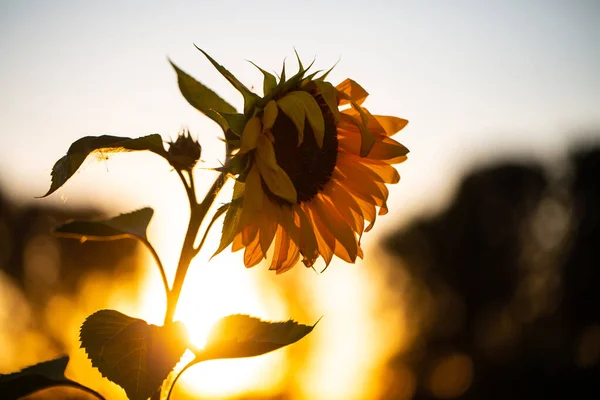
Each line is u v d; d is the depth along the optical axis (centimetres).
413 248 3152
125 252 1536
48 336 1517
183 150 255
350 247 305
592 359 2856
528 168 3072
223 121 264
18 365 1499
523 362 2919
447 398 3069
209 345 235
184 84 279
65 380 243
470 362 3125
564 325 2920
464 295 3153
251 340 235
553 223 3075
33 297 1499
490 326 3167
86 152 239
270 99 258
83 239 256
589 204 2897
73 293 1509
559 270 2967
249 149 240
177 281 246
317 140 248
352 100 272
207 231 244
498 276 3123
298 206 284
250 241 253
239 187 253
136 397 216
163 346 225
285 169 299
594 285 2877
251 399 1476
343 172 311
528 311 3098
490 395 2962
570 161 2972
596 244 2880
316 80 263
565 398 2831
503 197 3105
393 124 312
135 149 250
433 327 3173
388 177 317
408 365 3120
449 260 3127
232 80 253
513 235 3114
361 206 317
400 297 3167
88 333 223
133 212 260
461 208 3158
